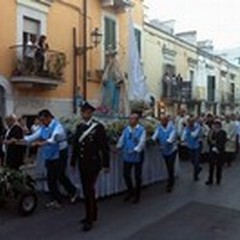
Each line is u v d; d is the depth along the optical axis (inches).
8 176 360.5
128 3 884.6
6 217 353.1
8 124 459.8
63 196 423.2
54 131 383.6
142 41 1015.0
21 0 674.8
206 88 1449.3
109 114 580.7
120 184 456.8
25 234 312.3
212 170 532.1
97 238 306.5
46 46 694.5
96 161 330.6
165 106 1124.5
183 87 1206.9
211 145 534.6
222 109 1596.9
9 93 658.2
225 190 492.7
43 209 379.6
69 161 409.4
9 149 430.6
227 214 382.6
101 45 846.5
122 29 913.5
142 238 308.5
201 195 461.4
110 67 673.0
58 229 325.4
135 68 613.9
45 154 388.2
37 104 706.8
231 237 316.5
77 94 784.3
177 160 573.0
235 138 718.5
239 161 784.3
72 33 780.0
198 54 1364.4
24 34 690.2
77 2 787.4
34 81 669.3
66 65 757.3
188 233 323.3
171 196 453.4
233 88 1722.4
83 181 331.0
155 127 513.7
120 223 345.1
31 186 370.0
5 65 653.3
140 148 416.2
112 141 437.1
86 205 328.8
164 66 1135.0
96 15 837.2
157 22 1237.7
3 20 649.0
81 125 338.0
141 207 400.5
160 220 356.5
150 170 519.8
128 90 614.5
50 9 730.8
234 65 1727.4
